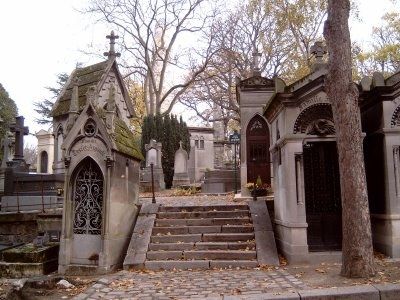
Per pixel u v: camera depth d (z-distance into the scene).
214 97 39.91
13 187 16.81
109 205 9.52
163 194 20.00
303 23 33.97
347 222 7.29
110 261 9.44
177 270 9.23
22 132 21.88
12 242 12.43
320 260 9.21
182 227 10.84
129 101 21.94
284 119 9.77
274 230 11.23
